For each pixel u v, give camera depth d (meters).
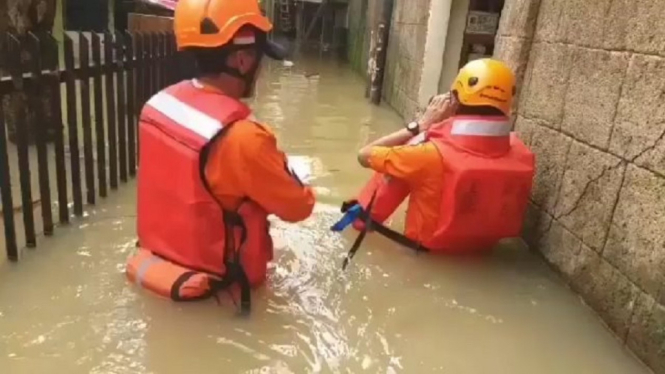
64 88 4.58
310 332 2.59
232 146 2.46
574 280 3.13
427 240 3.31
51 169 4.09
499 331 2.74
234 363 2.34
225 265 2.65
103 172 3.78
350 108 8.16
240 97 2.67
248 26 2.54
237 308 2.69
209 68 2.57
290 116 7.15
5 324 2.44
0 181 2.79
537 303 3.01
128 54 4.05
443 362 2.47
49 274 2.84
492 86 3.13
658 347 2.44
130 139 4.20
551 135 3.47
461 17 5.99
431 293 3.02
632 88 2.74
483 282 3.18
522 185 3.19
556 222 3.36
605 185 2.91
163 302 2.67
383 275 3.15
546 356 2.57
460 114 3.27
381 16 8.85
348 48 15.39
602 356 2.61
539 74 3.67
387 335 2.63
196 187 2.53
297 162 5.08
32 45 2.97
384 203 3.39
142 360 2.31
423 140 3.32
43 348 2.32
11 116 4.28
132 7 7.36
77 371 2.21
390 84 8.72
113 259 3.03
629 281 2.67
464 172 3.08
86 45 3.46
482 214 3.18
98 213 3.58
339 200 4.16
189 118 2.53
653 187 2.55
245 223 2.64
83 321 2.51
